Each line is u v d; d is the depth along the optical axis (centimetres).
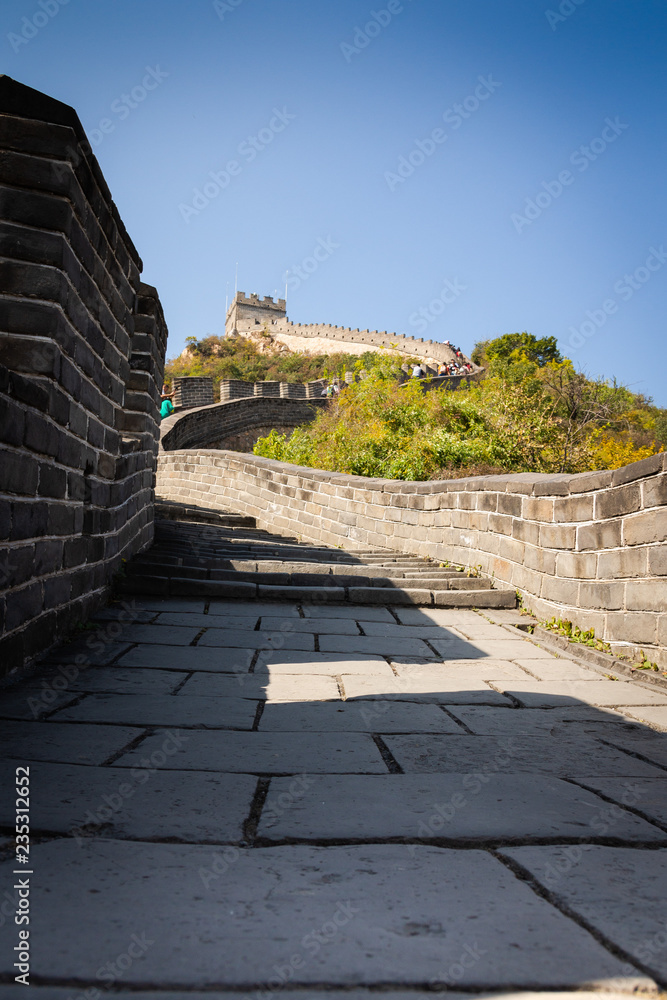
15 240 393
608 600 536
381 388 1853
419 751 294
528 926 152
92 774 247
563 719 357
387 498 1016
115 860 180
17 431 357
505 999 127
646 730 341
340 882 172
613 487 536
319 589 666
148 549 797
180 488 1652
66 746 277
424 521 931
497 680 437
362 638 541
